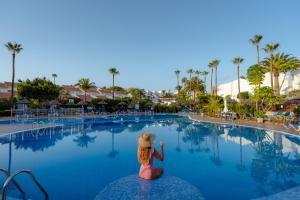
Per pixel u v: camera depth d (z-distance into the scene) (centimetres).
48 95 3772
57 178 655
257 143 1155
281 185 577
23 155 958
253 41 3666
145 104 4159
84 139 1373
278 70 3516
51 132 1648
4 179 637
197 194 521
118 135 1544
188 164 790
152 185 572
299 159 840
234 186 574
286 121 1798
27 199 500
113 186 575
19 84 3572
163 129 1875
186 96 5541
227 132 1577
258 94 2369
